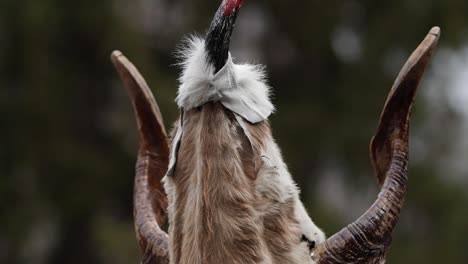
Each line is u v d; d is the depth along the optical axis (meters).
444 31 62.81
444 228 64.75
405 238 64.75
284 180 12.06
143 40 61.16
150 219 14.70
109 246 61.00
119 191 65.25
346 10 65.06
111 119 64.88
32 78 62.53
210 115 11.80
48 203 63.59
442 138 65.50
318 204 62.16
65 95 63.22
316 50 64.56
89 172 63.59
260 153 11.87
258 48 64.25
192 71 11.83
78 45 62.41
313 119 63.97
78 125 64.50
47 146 63.19
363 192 66.88
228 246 11.71
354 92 64.94
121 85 63.88
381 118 13.89
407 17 63.69
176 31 62.53
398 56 64.94
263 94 12.10
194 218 11.90
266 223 11.88
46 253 65.75
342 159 65.38
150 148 15.38
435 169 65.38
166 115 56.50
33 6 60.97
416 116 62.78
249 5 63.88
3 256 63.78
